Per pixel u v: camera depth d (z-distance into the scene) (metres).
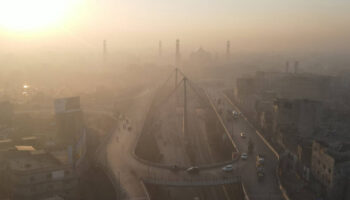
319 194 120.69
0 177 128.38
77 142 153.25
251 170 135.62
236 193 133.38
